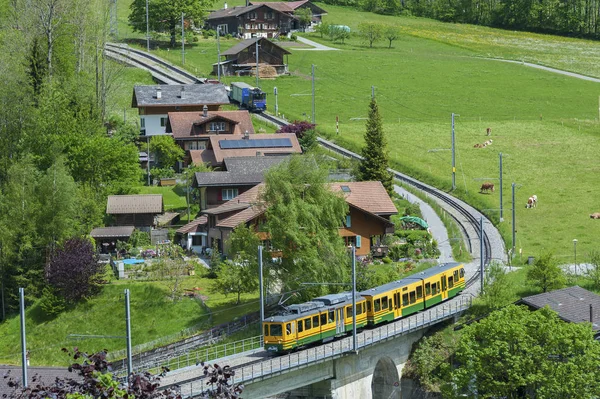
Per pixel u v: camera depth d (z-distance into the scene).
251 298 118.75
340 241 117.25
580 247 146.88
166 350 106.06
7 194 134.38
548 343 89.62
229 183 147.00
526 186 178.62
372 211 136.50
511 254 142.00
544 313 94.50
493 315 94.62
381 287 109.75
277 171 118.19
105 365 44.12
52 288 120.69
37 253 128.88
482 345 93.38
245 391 87.31
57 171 136.50
